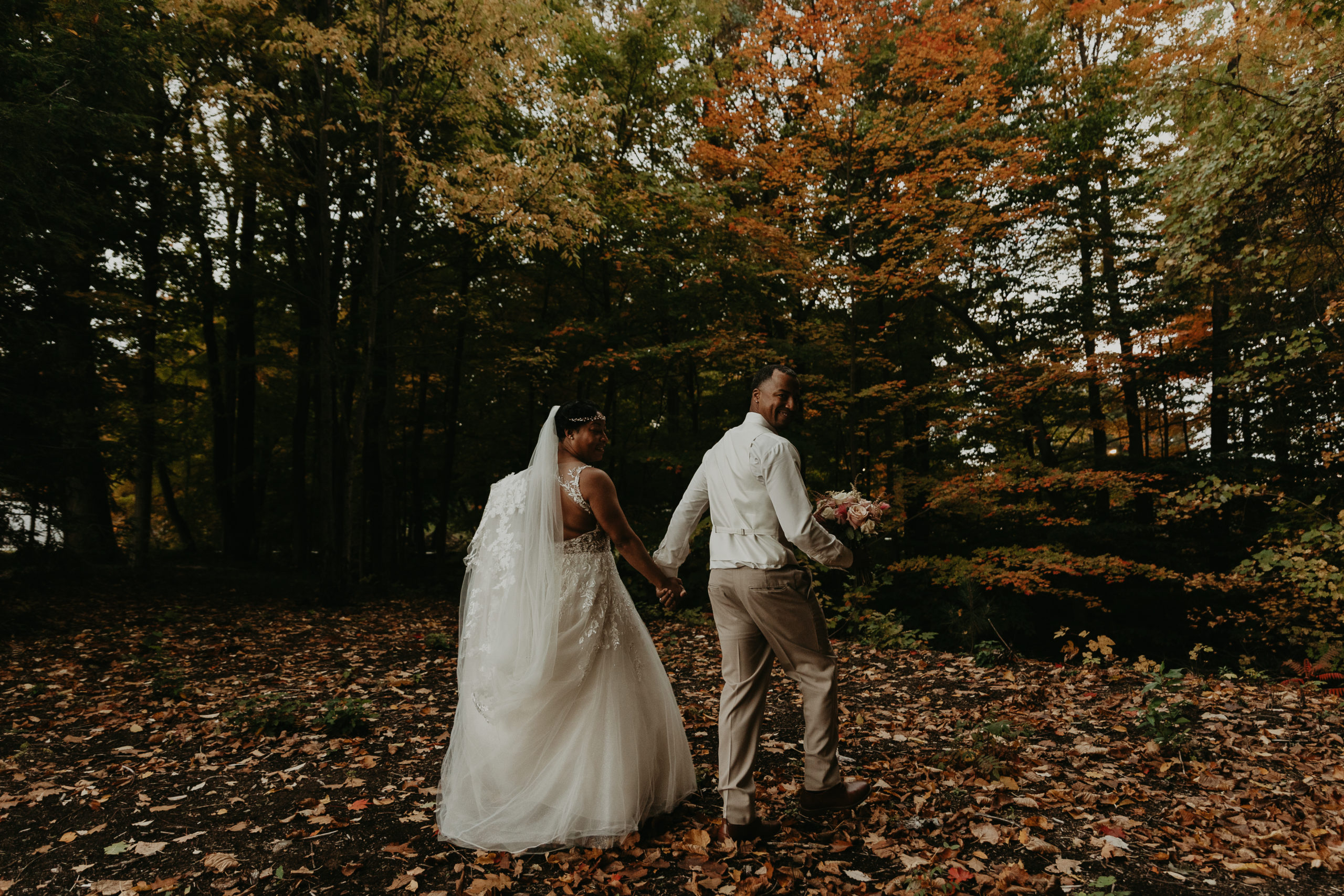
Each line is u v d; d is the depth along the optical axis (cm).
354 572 1204
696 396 1491
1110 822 285
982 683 526
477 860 254
